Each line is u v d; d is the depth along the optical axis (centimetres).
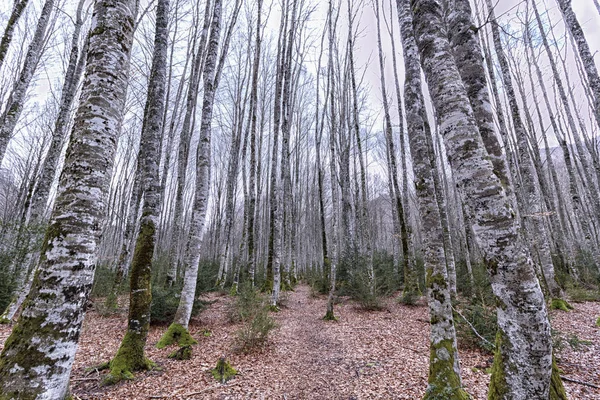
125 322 866
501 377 218
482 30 1205
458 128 255
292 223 2302
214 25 782
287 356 625
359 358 600
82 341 674
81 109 255
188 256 726
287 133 1530
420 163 435
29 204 1052
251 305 836
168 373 510
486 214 229
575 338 553
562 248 1511
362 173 1617
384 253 2083
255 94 1516
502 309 217
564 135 1241
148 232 560
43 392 197
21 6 691
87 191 237
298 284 2259
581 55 805
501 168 328
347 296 1367
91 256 236
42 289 212
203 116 750
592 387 409
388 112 1366
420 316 941
